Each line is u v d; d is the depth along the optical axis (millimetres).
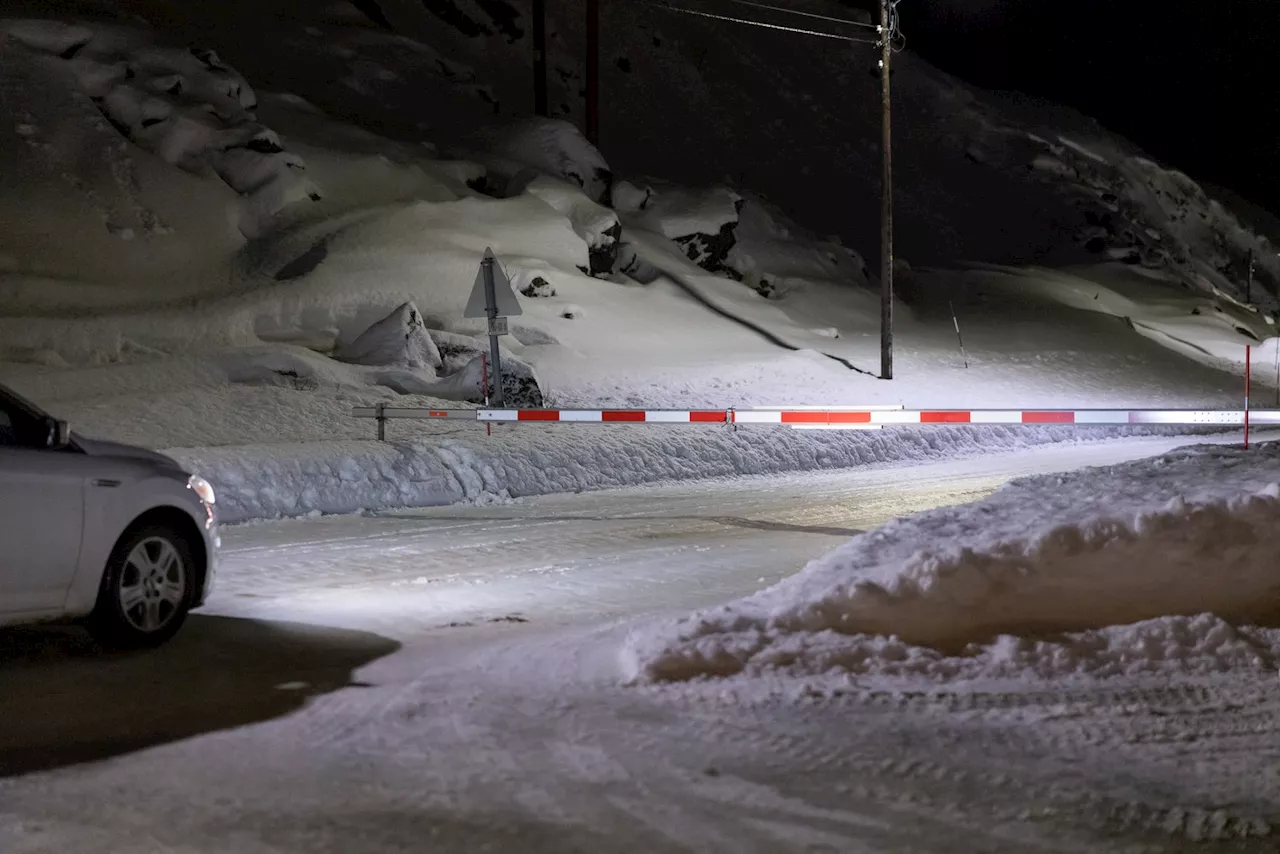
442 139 38688
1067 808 5039
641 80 58281
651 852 4605
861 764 5559
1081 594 7488
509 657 7633
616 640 7879
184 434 17484
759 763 5590
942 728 6062
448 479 16781
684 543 12859
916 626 7328
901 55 72250
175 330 23219
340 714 6512
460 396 22016
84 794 5305
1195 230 73562
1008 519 8500
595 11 41594
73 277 24734
